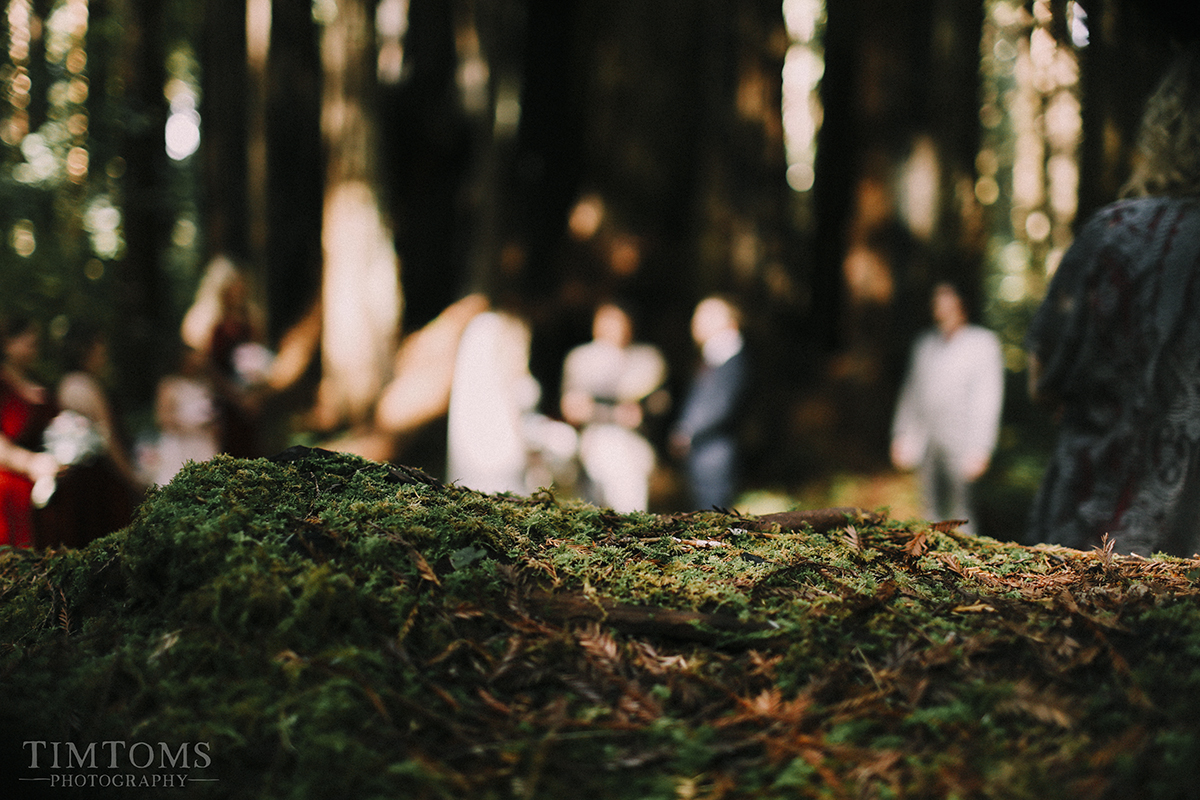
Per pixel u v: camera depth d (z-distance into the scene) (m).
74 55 8.52
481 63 11.55
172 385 5.32
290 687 1.10
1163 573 1.45
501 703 1.11
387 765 1.00
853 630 1.24
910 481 8.16
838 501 7.84
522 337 7.00
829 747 1.01
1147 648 1.17
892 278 9.16
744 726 1.08
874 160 9.23
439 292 13.03
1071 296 1.84
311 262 12.90
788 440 9.07
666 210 11.23
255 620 1.19
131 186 9.33
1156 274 1.71
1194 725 1.01
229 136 12.09
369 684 1.09
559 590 1.33
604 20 11.41
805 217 10.95
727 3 10.02
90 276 9.20
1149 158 1.83
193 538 1.28
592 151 11.41
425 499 1.51
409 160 12.77
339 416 11.30
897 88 9.08
